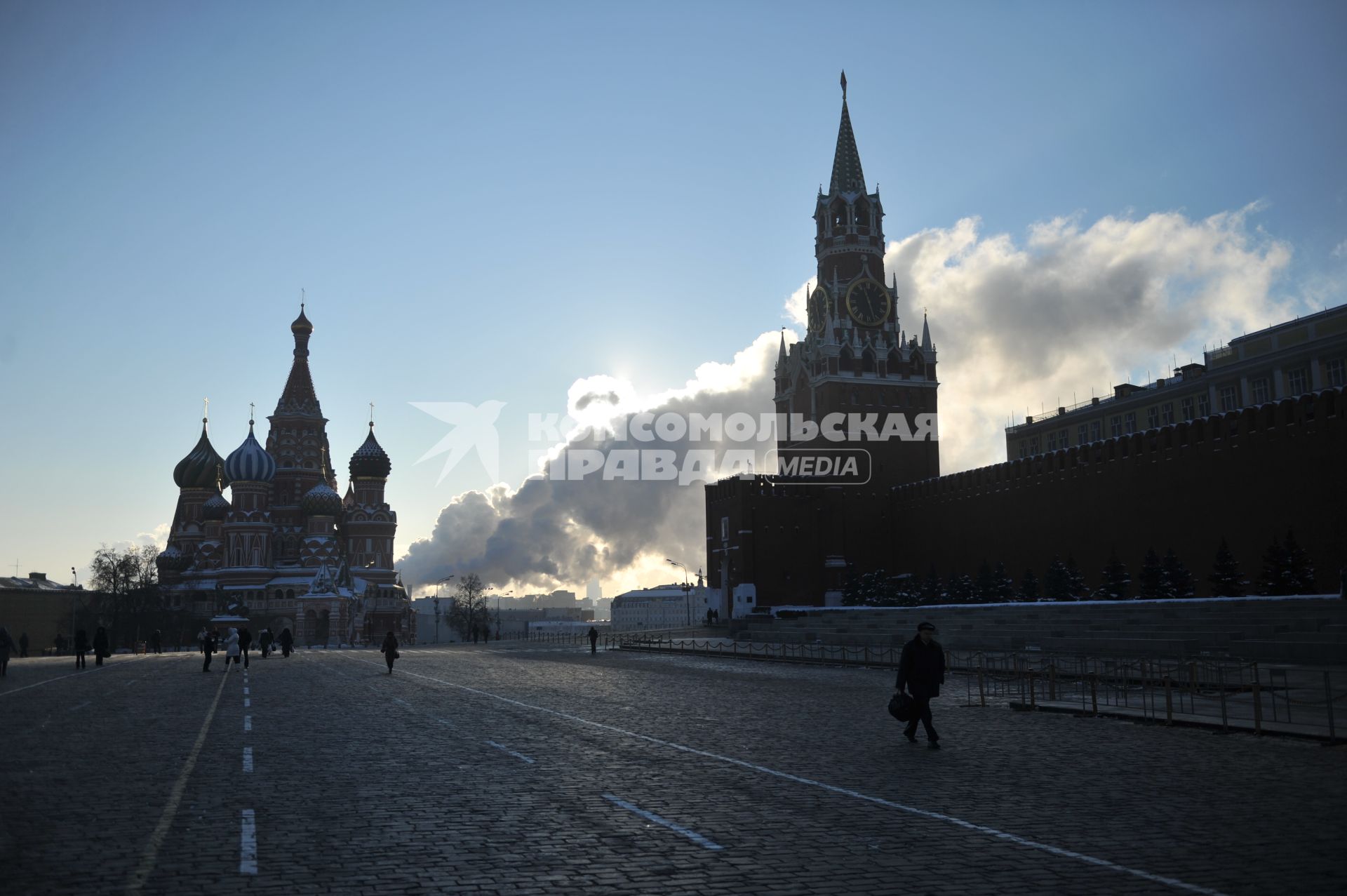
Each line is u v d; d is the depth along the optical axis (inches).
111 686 1353.3
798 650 2204.7
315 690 1235.9
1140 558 2893.7
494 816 443.8
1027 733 734.5
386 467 6043.3
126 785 529.3
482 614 6722.4
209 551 5979.3
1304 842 379.6
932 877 338.6
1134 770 550.9
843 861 360.2
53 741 722.2
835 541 4215.1
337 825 427.5
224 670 1790.1
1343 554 2274.9
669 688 1240.8
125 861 369.4
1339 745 642.2
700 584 5610.2
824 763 588.4
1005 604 2407.7
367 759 620.7
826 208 4667.8
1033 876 337.7
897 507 4237.2
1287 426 2439.7
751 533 4247.0
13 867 360.8
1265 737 691.4
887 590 3782.0
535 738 723.4
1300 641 1280.8
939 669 655.8
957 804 460.8
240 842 397.4
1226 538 2596.0
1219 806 448.8
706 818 435.2
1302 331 3196.4
